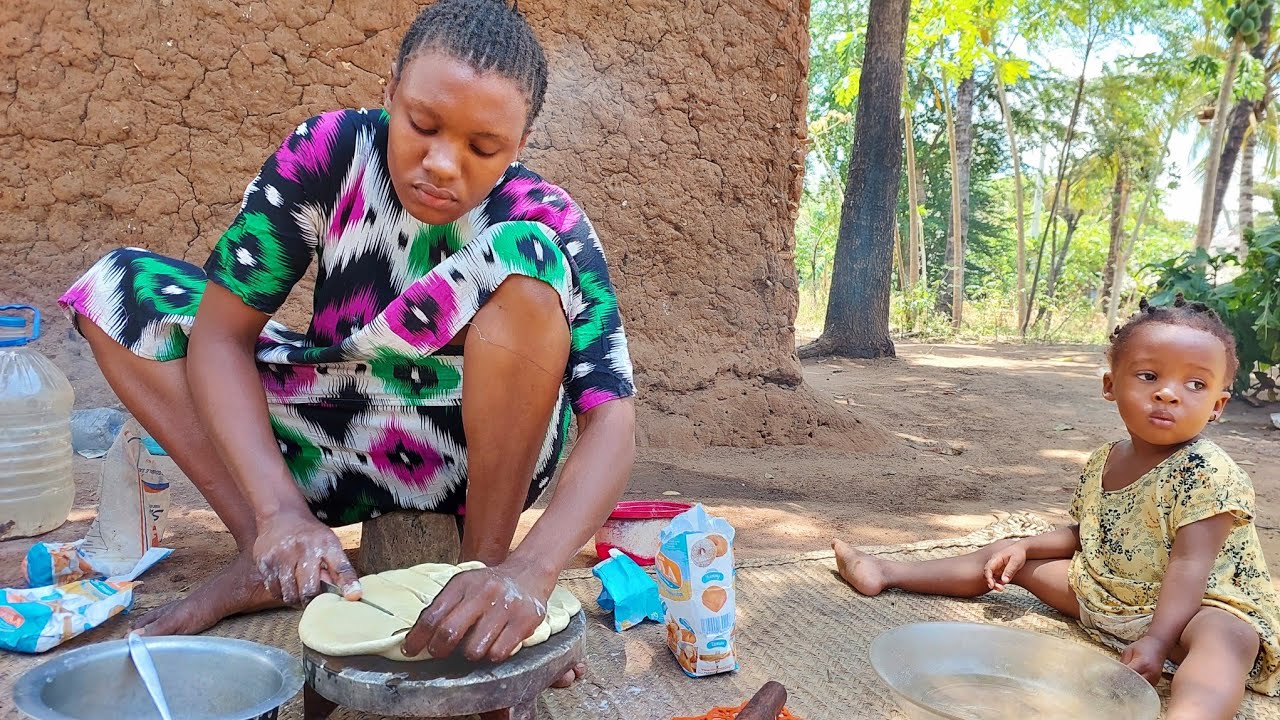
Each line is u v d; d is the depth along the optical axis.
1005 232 34.72
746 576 2.33
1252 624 1.73
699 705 1.61
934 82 19.44
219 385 1.59
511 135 1.42
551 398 1.59
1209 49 19.34
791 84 4.85
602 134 4.46
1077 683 1.58
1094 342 15.36
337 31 4.08
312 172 1.69
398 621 1.33
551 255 1.53
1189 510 1.85
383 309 1.78
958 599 2.25
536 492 2.01
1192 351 1.90
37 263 3.89
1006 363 10.30
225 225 4.04
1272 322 6.48
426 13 1.47
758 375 4.73
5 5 3.81
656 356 4.51
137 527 2.22
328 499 1.95
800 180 4.92
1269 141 22.84
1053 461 4.68
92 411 3.65
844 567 2.30
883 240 10.32
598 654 1.81
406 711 1.20
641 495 3.39
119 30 3.89
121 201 3.94
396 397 1.82
